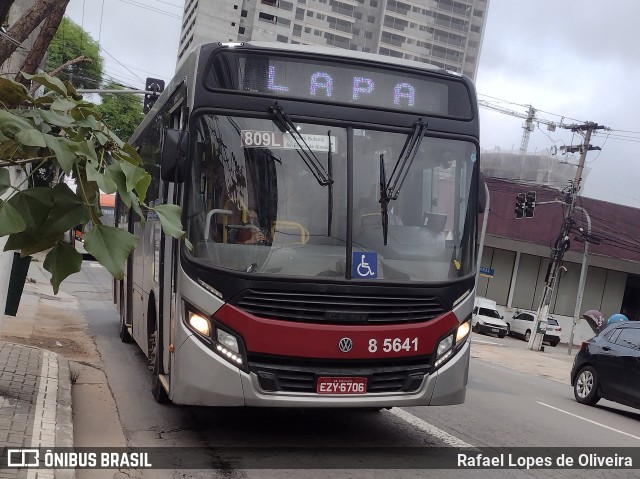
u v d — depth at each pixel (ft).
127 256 9.84
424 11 344.08
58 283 10.16
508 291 151.84
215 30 305.12
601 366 39.81
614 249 145.28
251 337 18.45
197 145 19.45
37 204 9.87
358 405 18.97
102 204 11.08
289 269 18.98
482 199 21.89
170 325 20.83
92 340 40.60
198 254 18.99
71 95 11.10
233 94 19.83
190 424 22.76
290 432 22.50
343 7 335.06
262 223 19.26
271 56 20.36
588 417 34.88
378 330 19.10
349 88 20.63
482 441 24.13
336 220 19.57
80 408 24.16
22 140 9.46
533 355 90.33
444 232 20.71
